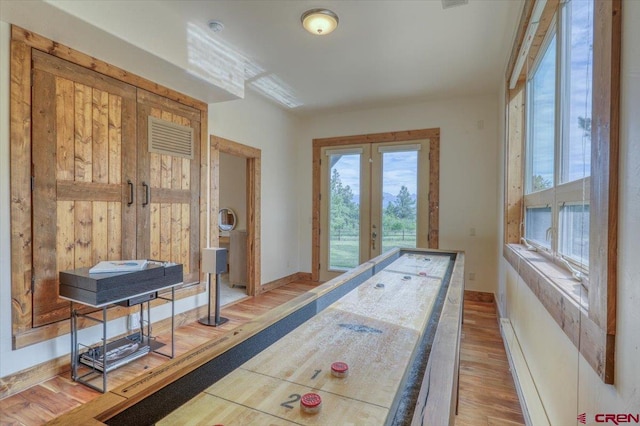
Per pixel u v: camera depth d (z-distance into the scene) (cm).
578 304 118
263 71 387
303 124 584
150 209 312
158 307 331
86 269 243
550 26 218
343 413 78
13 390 221
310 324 135
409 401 84
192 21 285
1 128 214
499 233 406
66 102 246
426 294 179
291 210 570
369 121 534
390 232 524
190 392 89
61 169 244
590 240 104
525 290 234
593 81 104
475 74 393
